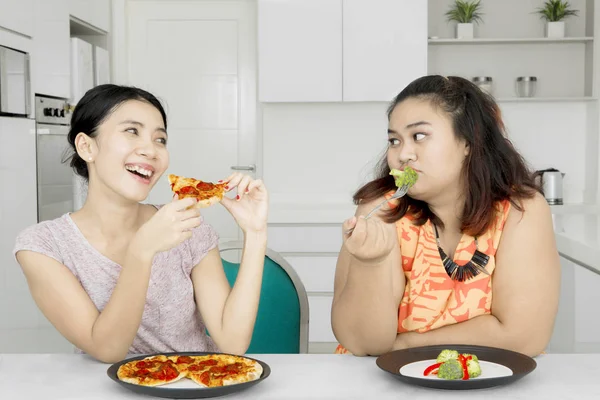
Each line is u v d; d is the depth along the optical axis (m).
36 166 3.23
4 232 2.91
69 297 1.33
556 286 1.43
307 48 3.94
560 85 4.29
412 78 3.93
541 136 4.32
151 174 1.39
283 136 4.29
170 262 1.48
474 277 1.45
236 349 1.44
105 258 1.42
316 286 3.74
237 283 1.43
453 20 4.32
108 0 4.33
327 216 3.72
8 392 1.11
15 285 3.02
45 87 3.32
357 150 4.27
